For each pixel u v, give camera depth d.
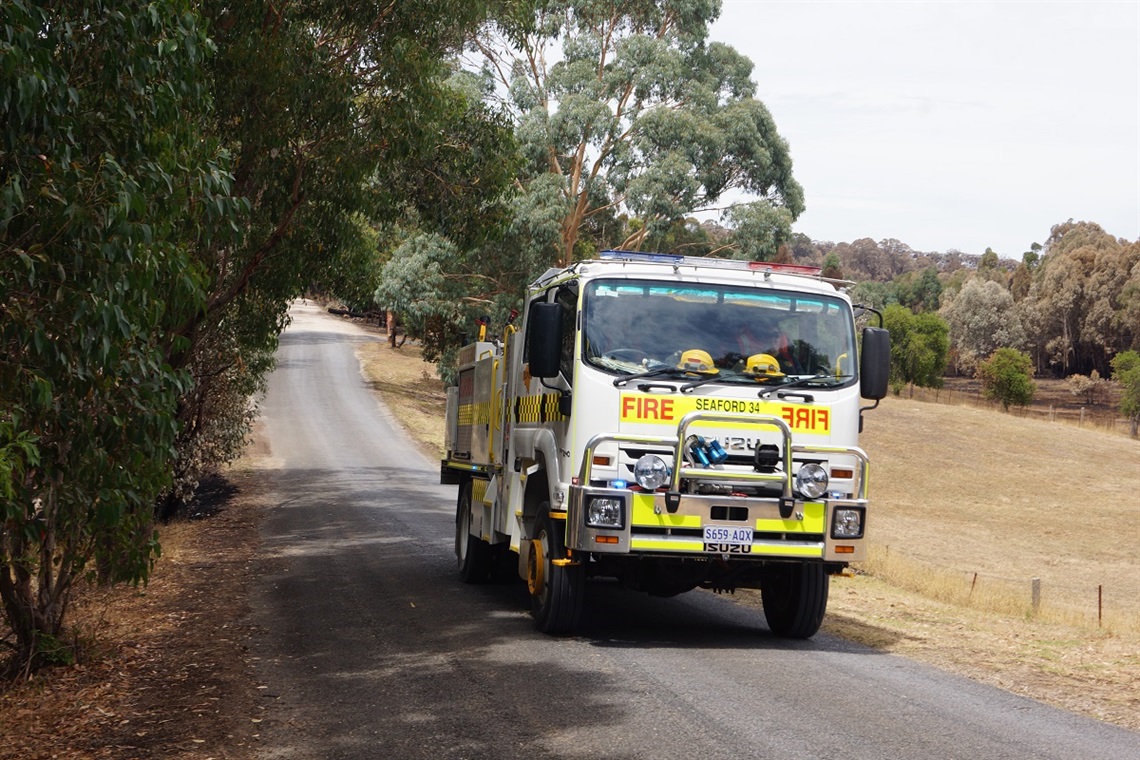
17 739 6.89
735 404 9.30
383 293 44.69
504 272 43.66
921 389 85.50
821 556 9.30
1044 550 32.75
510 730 6.79
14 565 8.58
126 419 7.45
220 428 24.52
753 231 42.25
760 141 43.06
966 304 140.88
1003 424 63.34
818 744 6.48
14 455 6.16
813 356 9.61
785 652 9.61
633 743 6.49
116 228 6.49
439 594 12.86
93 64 7.22
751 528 9.18
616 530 8.95
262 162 14.81
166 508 22.25
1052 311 144.12
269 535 20.27
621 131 41.81
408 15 15.09
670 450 9.16
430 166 18.59
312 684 8.17
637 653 9.28
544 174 40.78
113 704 7.74
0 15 5.85
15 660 9.03
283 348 86.31
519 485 11.16
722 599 13.30
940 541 33.19
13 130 6.17
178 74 7.86
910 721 7.11
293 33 14.28
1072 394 125.50
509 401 11.73
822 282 9.91
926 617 12.80
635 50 41.56
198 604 12.35
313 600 12.46
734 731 6.76
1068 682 8.84
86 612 11.80
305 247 16.53
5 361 6.74
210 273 14.59
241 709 7.45
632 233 47.56
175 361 15.65
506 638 9.96
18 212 6.17
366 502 27.50
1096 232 168.75
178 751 6.48
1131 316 133.12
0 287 6.02
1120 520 40.31
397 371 78.25
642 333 9.37
